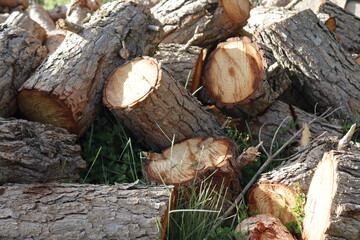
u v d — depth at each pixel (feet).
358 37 40.91
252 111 29.19
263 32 31.40
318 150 24.14
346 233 18.28
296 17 31.50
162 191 20.42
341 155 19.81
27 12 48.11
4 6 48.83
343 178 18.92
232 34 33.99
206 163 23.81
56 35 39.06
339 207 18.43
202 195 22.67
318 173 21.42
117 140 27.55
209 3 31.50
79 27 26.81
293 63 31.12
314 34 31.48
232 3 31.68
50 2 60.95
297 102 32.86
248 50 29.12
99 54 26.53
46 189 20.53
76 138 25.54
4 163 21.68
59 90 24.75
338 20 41.16
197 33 31.96
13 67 26.03
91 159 26.50
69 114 25.16
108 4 29.14
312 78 30.89
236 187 24.49
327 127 28.91
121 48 27.53
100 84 26.53
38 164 22.77
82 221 19.21
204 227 22.45
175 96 25.31
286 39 30.96
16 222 19.11
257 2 48.47
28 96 25.29
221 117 29.53
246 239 21.06
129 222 19.24
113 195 20.13
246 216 23.38
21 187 20.63
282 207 23.52
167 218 20.13
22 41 26.76
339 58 31.50
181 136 26.05
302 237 21.91
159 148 26.68
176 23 32.17
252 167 26.81
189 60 29.43
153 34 29.48
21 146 22.36
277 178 23.49
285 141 28.68
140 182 24.64
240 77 28.86
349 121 30.60
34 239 18.84
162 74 24.93
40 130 23.65
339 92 30.78
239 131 29.58
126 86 25.64
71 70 25.54
